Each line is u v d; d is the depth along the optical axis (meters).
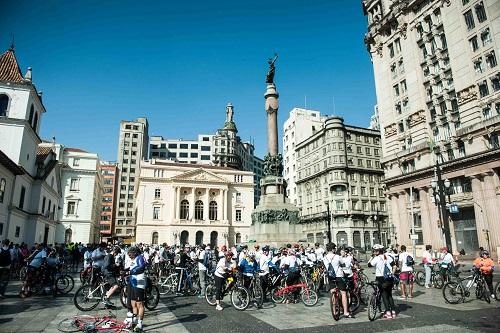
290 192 96.06
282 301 13.49
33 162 37.81
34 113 37.56
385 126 50.81
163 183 81.06
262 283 13.66
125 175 120.19
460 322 9.95
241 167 136.88
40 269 15.10
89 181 60.44
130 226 116.62
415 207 44.56
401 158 46.81
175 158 142.25
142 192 79.25
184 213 81.25
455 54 39.97
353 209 70.81
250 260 13.63
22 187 34.91
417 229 44.00
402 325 9.72
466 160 36.31
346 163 72.94
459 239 38.53
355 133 76.44
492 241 33.72
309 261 16.56
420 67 45.28
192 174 81.75
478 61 37.50
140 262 9.29
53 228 44.91
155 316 10.97
